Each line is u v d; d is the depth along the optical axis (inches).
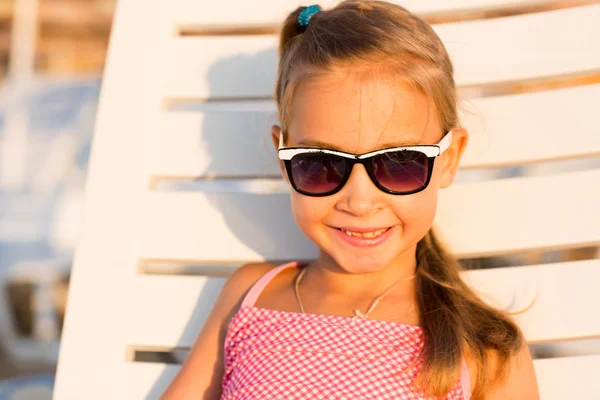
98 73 210.4
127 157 72.5
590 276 65.8
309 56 60.5
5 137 194.7
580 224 67.1
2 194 186.9
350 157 57.3
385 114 57.3
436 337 59.4
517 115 70.0
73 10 200.8
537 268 66.9
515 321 65.8
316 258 71.7
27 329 156.4
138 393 67.2
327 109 58.0
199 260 71.9
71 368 67.4
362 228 58.6
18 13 200.7
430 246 66.9
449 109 62.4
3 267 167.5
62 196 186.9
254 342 63.1
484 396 59.6
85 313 68.5
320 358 59.5
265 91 74.9
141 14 76.1
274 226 72.1
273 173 73.3
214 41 75.8
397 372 58.5
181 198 72.6
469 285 67.5
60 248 175.8
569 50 69.9
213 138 73.8
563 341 65.4
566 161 69.3
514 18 71.7
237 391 61.1
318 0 74.4
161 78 75.0
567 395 63.6
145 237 71.9
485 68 71.2
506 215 68.7
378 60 58.2
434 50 61.7
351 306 63.5
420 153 57.6
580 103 69.0
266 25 75.4
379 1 66.4
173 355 90.8
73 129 197.2
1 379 136.9
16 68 203.5
